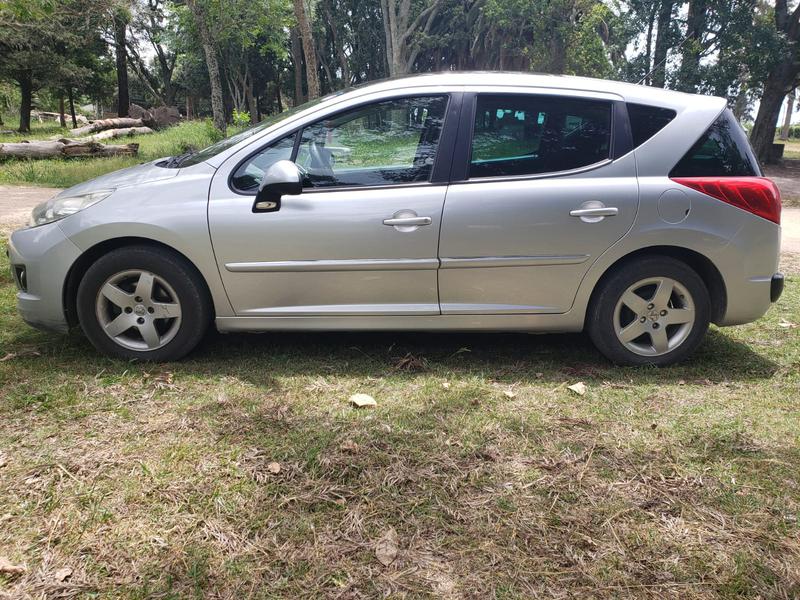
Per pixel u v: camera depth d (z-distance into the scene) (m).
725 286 3.41
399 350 3.80
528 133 3.38
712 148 3.39
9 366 3.39
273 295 3.41
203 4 19.98
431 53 35.34
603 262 3.35
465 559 1.98
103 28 27.52
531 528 2.13
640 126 3.38
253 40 33.06
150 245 3.39
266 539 2.05
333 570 1.92
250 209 3.32
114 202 3.38
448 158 3.36
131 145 17.27
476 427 2.82
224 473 2.41
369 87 3.49
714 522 2.17
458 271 3.36
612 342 3.51
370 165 3.39
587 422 2.88
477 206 3.29
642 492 2.34
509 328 3.50
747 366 3.61
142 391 3.12
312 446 2.62
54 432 2.69
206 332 3.65
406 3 25.22
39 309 3.46
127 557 1.96
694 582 1.89
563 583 1.88
